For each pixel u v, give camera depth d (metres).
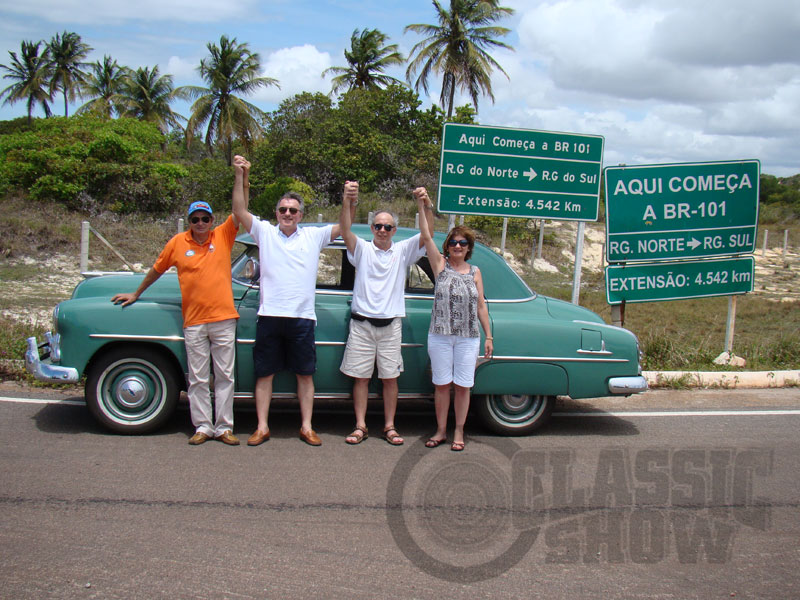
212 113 40.53
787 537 4.01
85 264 11.27
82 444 5.12
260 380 5.32
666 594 3.34
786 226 42.59
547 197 7.79
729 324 9.09
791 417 6.76
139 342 5.33
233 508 4.12
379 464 5.00
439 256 5.33
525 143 7.71
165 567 3.39
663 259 8.54
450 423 6.18
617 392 5.70
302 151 30.48
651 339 9.34
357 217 26.59
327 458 5.07
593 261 23.69
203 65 40.09
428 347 5.42
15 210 21.56
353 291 5.45
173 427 5.65
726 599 3.31
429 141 34.84
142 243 18.77
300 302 5.19
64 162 23.92
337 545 3.71
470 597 3.24
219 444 5.27
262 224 5.25
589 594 3.31
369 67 42.62
